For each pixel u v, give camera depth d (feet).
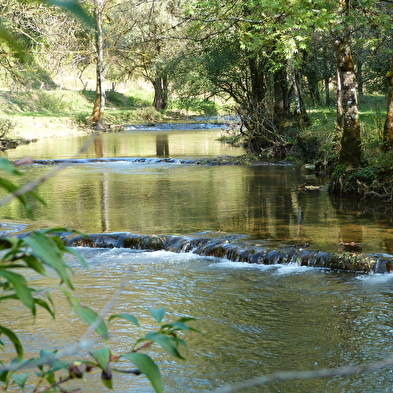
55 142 131.13
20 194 3.39
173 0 109.70
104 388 20.21
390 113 56.65
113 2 151.02
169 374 21.40
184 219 45.42
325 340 23.76
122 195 58.18
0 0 76.84
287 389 20.24
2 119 138.62
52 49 98.68
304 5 49.93
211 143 124.26
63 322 26.30
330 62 121.49
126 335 24.91
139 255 37.78
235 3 60.80
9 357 22.58
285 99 105.70
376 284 30.55
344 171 56.49
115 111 204.54
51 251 3.55
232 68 106.01
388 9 62.95
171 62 115.65
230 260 36.19
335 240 37.42
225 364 22.04
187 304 28.37
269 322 25.84
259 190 59.98
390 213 46.19
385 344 23.21
